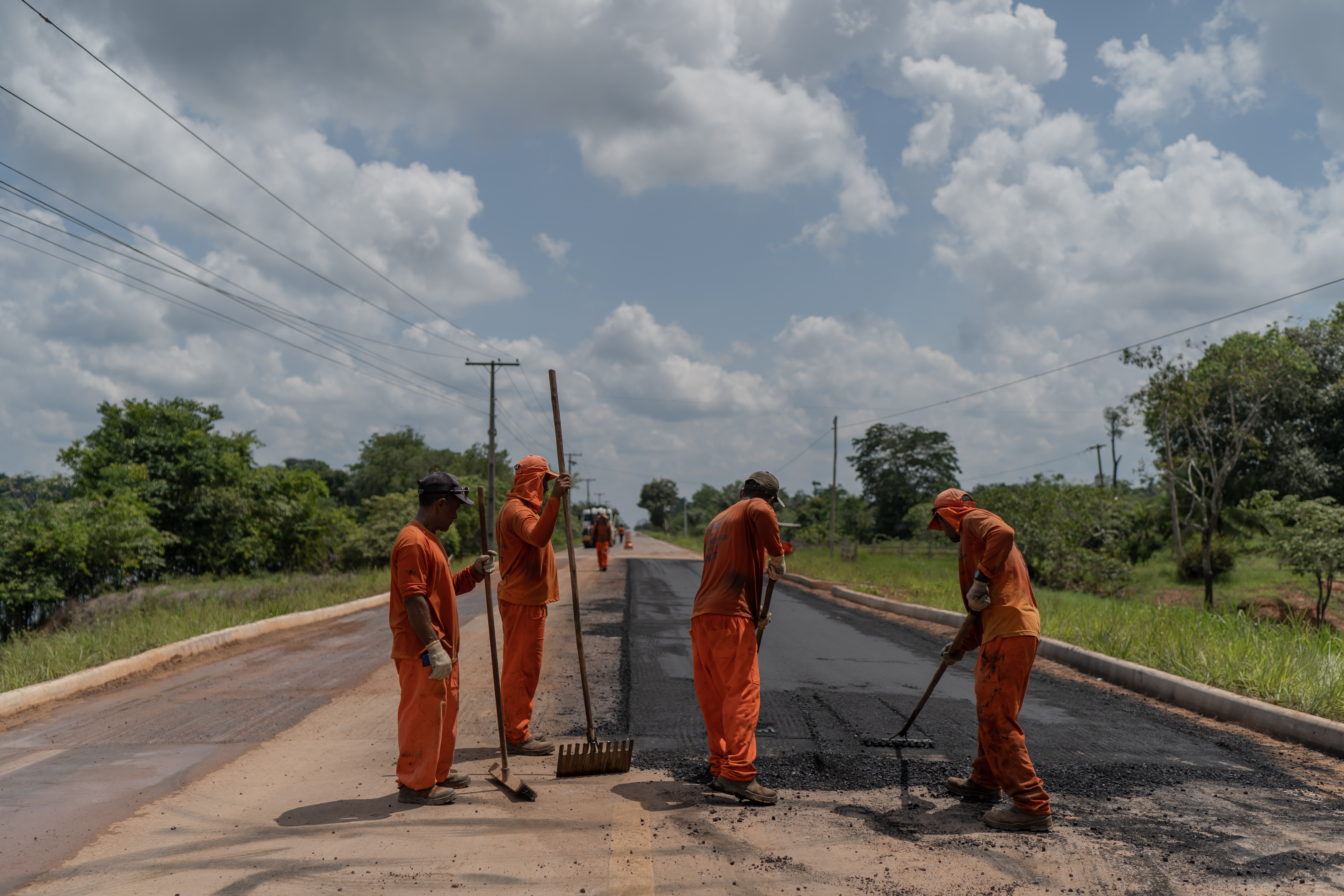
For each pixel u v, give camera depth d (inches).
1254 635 315.3
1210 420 965.8
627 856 130.8
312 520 1224.8
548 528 186.5
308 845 135.7
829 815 151.9
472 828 143.6
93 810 155.3
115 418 1104.2
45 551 778.2
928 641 407.5
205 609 510.3
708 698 173.8
